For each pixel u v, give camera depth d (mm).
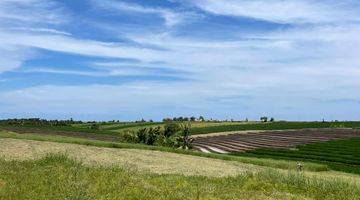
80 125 172250
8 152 37531
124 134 79938
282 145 99250
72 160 22750
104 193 14719
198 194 16578
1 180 15836
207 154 52219
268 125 171250
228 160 49750
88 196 13867
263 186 20734
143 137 79000
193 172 34250
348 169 52938
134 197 14750
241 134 137125
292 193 19984
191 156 49438
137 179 18156
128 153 46094
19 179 15992
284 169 44094
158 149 54156
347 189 20859
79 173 18172
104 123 187625
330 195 19750
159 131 81000
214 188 18578
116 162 36438
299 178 23016
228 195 17344
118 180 17094
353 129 148125
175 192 16359
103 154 42906
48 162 21547
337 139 111562
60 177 16719
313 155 77000
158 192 16031
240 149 90062
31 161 21906
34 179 16188
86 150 45094
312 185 21531
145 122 183875
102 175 18031
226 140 116688
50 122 168000
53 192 14266
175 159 43906
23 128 129500
